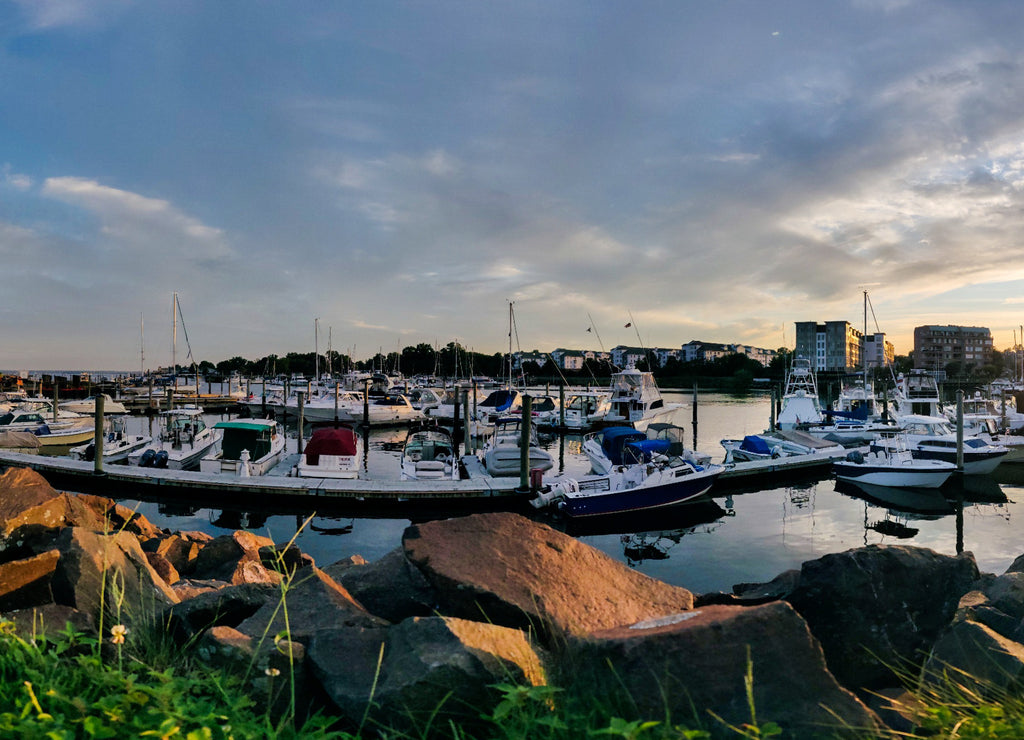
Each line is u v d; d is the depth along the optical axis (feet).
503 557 16.17
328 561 50.16
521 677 11.28
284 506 67.67
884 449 83.46
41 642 12.82
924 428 95.09
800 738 10.16
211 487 68.49
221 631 13.30
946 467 76.23
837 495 76.89
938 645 15.23
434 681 11.02
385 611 16.83
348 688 11.69
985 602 18.67
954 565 18.13
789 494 77.36
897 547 18.10
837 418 134.51
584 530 61.05
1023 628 16.34
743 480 81.71
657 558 51.21
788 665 10.85
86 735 8.61
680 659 10.63
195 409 104.06
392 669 11.71
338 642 12.94
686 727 10.07
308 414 158.51
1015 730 10.17
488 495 66.80
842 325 486.79
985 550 53.52
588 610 14.35
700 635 10.84
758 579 45.75
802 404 135.85
